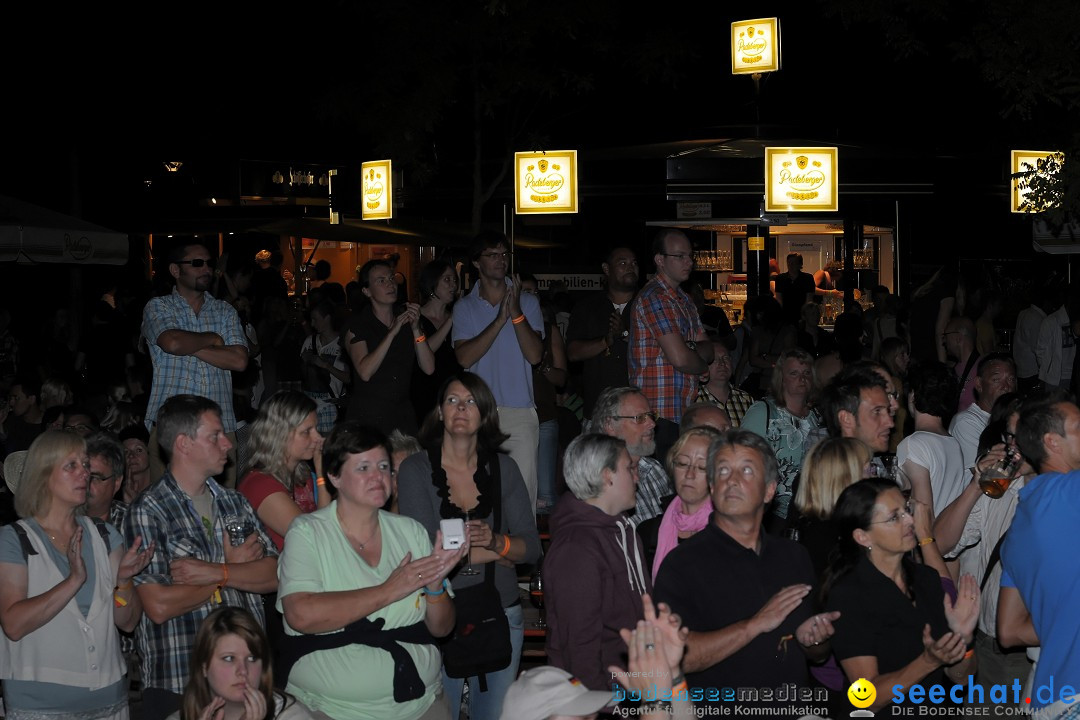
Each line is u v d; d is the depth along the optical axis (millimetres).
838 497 5277
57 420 8078
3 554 5137
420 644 5059
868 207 17844
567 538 5125
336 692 4887
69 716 5172
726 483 4766
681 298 7871
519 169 15438
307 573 4895
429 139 18406
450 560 4766
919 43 16844
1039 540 4863
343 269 23500
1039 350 13352
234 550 5414
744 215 17766
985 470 5691
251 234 22812
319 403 9188
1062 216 12766
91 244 13789
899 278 18031
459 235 20656
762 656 4730
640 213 17984
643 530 5832
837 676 5090
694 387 7977
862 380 6336
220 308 7824
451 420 5887
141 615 5398
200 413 5461
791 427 7250
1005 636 5156
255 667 4898
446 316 8648
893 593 4766
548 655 5152
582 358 8656
